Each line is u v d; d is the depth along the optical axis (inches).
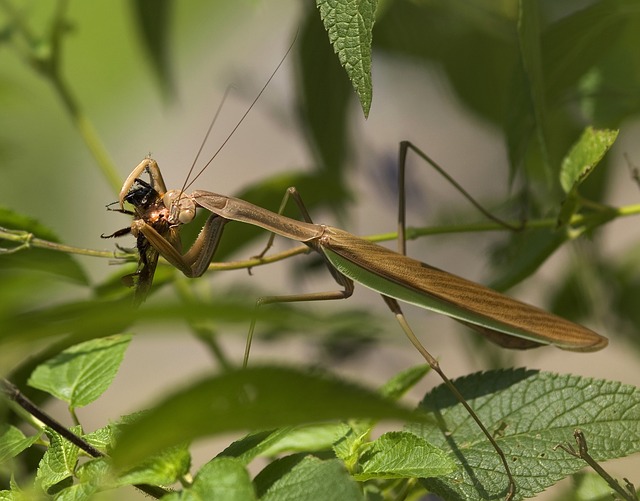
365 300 38.1
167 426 29.6
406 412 29.6
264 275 43.1
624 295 36.4
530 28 33.0
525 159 35.1
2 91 37.0
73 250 32.7
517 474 31.3
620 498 31.4
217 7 51.4
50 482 30.7
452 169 40.0
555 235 34.0
